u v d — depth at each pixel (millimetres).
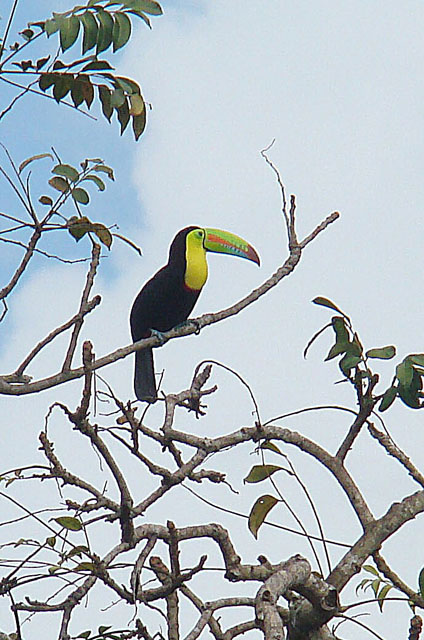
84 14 7820
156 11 7953
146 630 8727
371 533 7992
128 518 8516
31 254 8453
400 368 8227
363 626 8023
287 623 7566
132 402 8914
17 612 8234
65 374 8320
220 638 9000
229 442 8922
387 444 8461
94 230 8750
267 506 8281
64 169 8688
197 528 8438
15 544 8391
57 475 8602
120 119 8578
